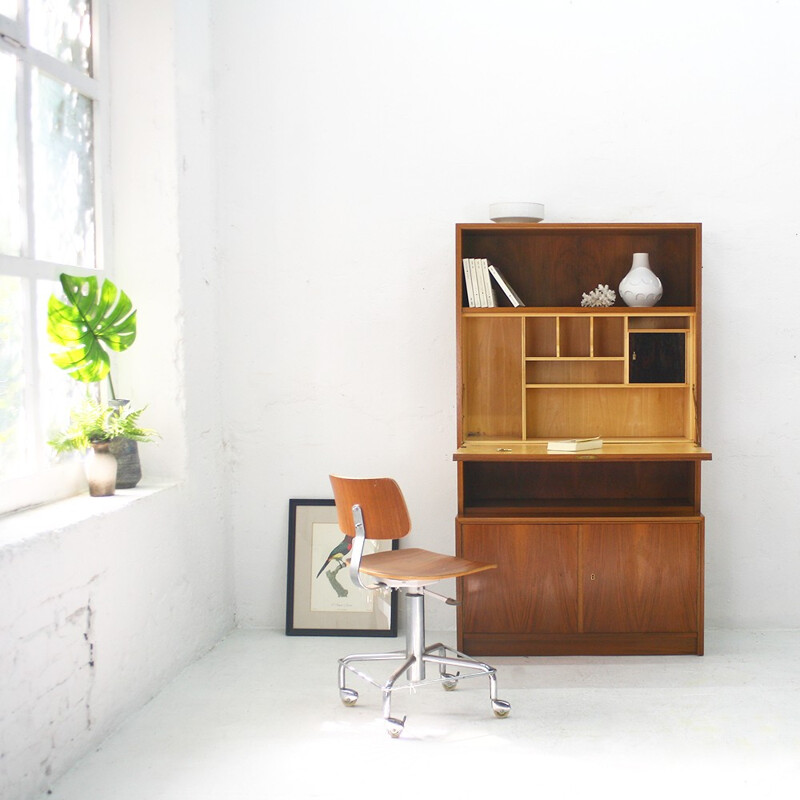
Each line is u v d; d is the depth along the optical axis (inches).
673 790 111.6
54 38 140.3
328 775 116.5
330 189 176.9
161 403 159.3
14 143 127.6
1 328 124.1
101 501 137.4
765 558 175.3
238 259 178.4
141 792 112.3
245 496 180.2
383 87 175.0
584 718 133.9
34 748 110.6
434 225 175.9
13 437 127.3
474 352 174.4
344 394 178.9
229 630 178.9
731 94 171.0
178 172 157.6
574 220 174.1
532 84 173.3
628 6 171.5
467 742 126.1
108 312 143.6
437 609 178.7
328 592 176.9
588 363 173.6
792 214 171.5
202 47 169.8
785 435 173.9
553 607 160.2
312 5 174.7
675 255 171.9
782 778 114.4
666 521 158.9
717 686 145.9
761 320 173.0
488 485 176.6
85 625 123.3
